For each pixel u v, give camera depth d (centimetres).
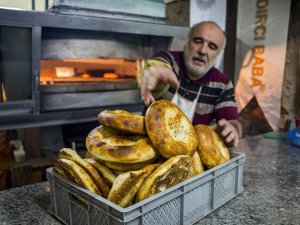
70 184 81
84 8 195
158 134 81
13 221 89
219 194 98
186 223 84
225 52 268
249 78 246
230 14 260
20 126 195
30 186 117
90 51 209
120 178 75
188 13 274
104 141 85
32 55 185
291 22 215
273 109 231
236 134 136
